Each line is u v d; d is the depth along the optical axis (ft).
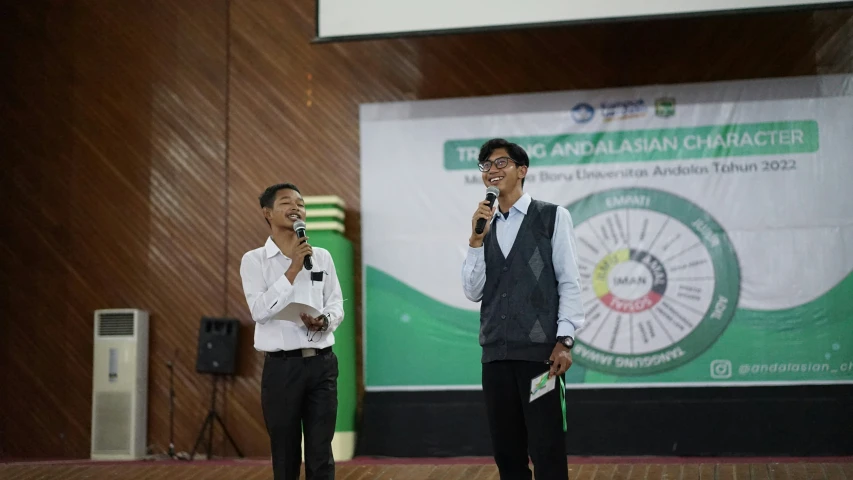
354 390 21.38
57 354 22.50
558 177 21.39
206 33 22.74
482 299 12.02
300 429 12.99
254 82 22.52
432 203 21.77
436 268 21.63
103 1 23.02
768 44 20.94
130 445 21.45
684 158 21.03
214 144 22.52
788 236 20.63
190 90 22.67
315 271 13.08
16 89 23.09
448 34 19.80
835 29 20.74
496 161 11.94
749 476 16.83
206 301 22.22
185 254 22.38
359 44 22.27
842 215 20.51
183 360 22.16
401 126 21.98
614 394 20.77
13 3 23.31
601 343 20.95
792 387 20.35
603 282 21.08
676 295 20.84
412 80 22.04
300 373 12.76
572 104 21.44
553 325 11.44
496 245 11.86
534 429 11.26
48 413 22.40
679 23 21.25
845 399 20.03
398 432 21.17
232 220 22.31
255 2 22.65
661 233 20.99
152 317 22.34
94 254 22.61
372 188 21.99
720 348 20.61
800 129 20.72
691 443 20.24
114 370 21.74
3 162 22.99
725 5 18.97
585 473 17.61
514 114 21.63
